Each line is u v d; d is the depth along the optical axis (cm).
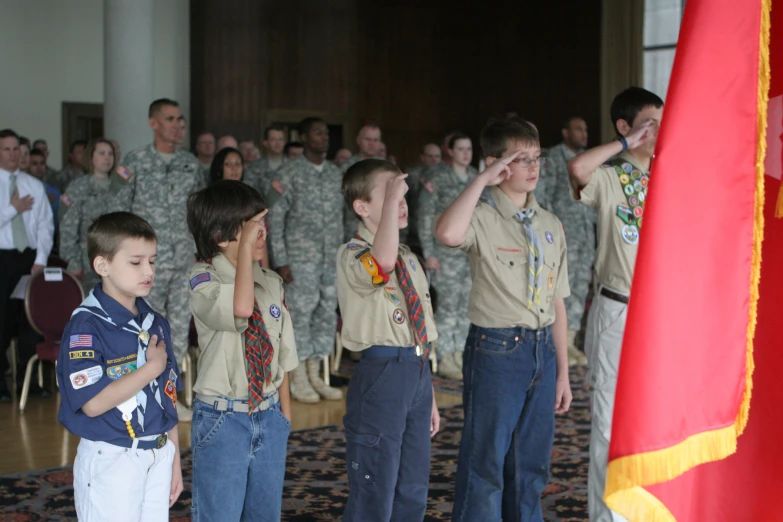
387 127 1400
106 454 229
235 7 1289
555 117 1343
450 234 271
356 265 275
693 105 154
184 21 1259
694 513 181
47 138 1187
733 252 156
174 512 376
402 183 268
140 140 892
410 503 287
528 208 299
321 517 369
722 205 156
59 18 1188
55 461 457
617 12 1184
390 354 279
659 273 152
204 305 257
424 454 288
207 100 1275
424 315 287
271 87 1315
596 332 288
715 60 155
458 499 293
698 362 155
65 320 576
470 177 679
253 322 260
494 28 1409
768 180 183
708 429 156
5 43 1157
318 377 614
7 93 1161
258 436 260
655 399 150
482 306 292
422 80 1420
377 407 277
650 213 153
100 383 227
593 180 284
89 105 1207
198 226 269
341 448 476
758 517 181
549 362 294
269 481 263
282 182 593
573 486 408
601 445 281
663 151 153
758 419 182
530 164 292
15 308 611
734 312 157
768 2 158
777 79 184
